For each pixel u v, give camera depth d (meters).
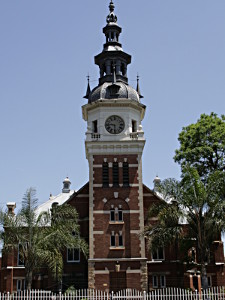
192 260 43.06
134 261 46.53
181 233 40.16
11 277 52.53
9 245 38.81
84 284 49.12
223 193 39.38
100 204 48.59
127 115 51.47
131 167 49.91
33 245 38.53
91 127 51.84
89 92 56.53
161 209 40.03
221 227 37.12
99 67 55.94
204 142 49.94
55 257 39.53
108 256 46.72
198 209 39.00
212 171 49.06
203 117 51.78
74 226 42.69
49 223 41.56
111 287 46.09
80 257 50.22
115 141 50.25
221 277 51.34
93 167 49.81
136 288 45.62
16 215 39.44
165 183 39.91
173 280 49.94
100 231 47.59
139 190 49.19
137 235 47.44
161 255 51.28
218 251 52.31
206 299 34.44
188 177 39.72
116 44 56.16
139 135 50.84
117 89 52.28
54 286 48.81
